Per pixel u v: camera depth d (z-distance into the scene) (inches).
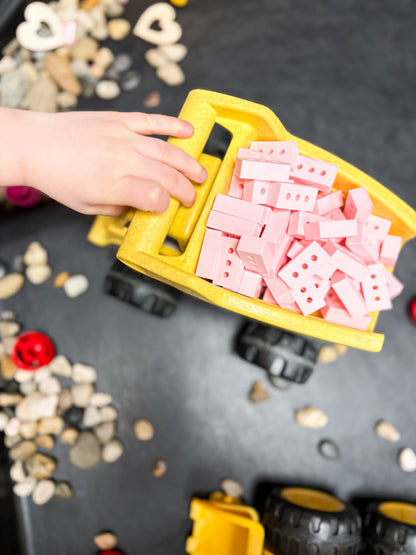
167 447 21.7
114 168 14.4
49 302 22.3
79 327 22.2
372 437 21.4
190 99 14.9
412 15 23.0
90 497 21.5
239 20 23.3
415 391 21.5
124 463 21.7
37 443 21.5
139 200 14.0
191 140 14.8
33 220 22.7
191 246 14.8
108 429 21.5
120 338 22.2
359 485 21.2
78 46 22.7
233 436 21.7
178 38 23.1
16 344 21.2
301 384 21.7
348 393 21.6
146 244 14.4
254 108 14.6
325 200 15.3
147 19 22.9
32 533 21.3
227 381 21.9
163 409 21.9
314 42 23.1
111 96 22.7
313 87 22.8
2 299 22.4
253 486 21.4
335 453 21.2
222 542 19.7
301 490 20.6
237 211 14.7
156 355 22.1
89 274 22.4
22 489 21.1
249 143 15.4
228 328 22.0
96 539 21.0
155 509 21.5
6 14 22.3
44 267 22.2
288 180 14.6
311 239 15.0
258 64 23.0
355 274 15.1
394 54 22.9
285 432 21.6
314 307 15.0
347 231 14.7
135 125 14.8
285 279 14.8
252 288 15.0
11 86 22.0
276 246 14.7
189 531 21.3
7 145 14.7
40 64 22.8
